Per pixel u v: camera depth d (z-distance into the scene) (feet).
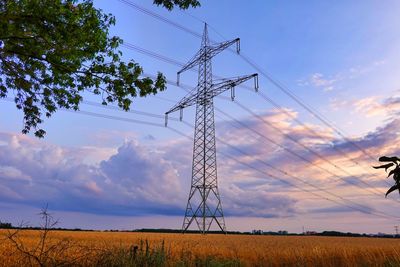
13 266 27.61
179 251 44.73
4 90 43.37
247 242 137.80
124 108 41.75
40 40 38.22
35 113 45.21
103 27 39.34
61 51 38.63
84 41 37.76
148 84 40.14
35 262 26.86
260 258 60.13
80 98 44.65
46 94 44.01
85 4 37.76
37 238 85.35
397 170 8.20
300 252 61.93
